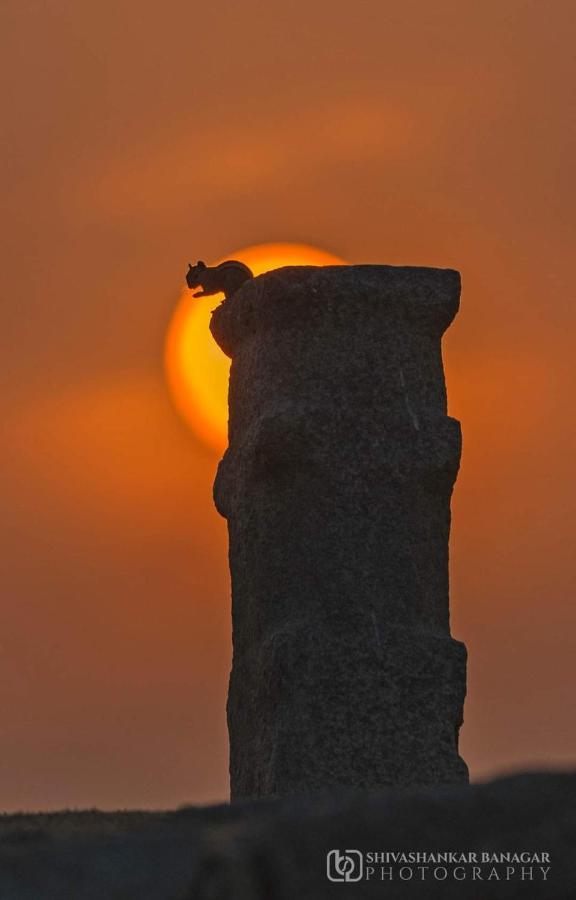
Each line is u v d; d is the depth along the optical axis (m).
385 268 72.25
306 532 70.06
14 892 44.75
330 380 71.00
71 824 54.47
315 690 68.25
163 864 46.41
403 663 68.81
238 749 72.31
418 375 71.69
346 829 46.38
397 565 70.06
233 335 74.94
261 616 70.44
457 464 71.38
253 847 44.00
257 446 70.50
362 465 70.44
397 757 68.06
